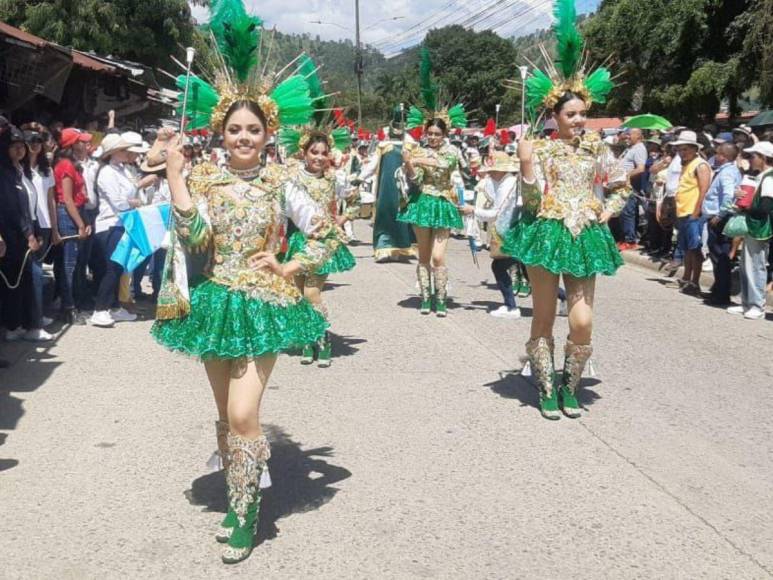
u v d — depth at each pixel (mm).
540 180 5812
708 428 5766
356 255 14883
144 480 4672
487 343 8078
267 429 5578
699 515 4359
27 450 5086
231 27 3959
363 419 5801
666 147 13227
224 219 3842
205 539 3994
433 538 4047
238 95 3941
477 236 13242
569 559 3857
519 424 5754
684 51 20438
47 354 7336
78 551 3854
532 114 6137
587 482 4766
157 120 21172
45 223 8070
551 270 5578
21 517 4188
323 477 4781
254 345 3738
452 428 5645
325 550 3910
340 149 7211
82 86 14898
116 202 8352
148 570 3697
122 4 20984
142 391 6301
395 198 13414
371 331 8555
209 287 3852
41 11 20094
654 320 9453
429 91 9352
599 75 5934
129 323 8664
